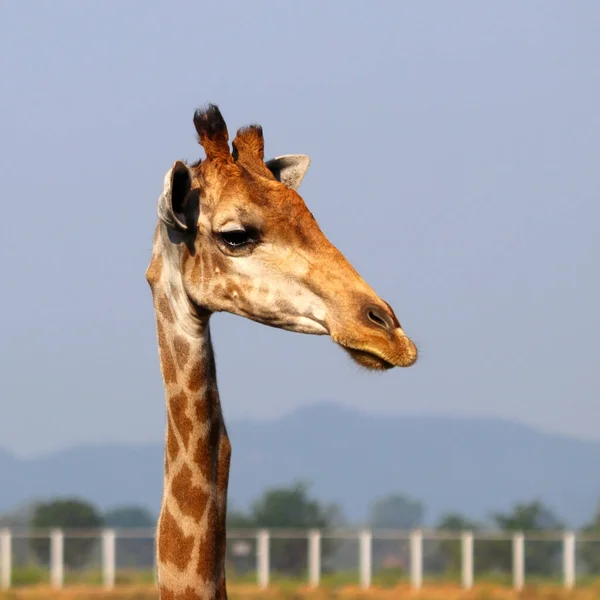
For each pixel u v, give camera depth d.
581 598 147.00
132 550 161.62
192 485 30.80
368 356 29.30
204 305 30.70
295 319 30.06
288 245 30.20
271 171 34.78
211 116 31.34
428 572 166.00
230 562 166.88
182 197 30.64
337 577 166.00
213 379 31.47
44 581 158.50
